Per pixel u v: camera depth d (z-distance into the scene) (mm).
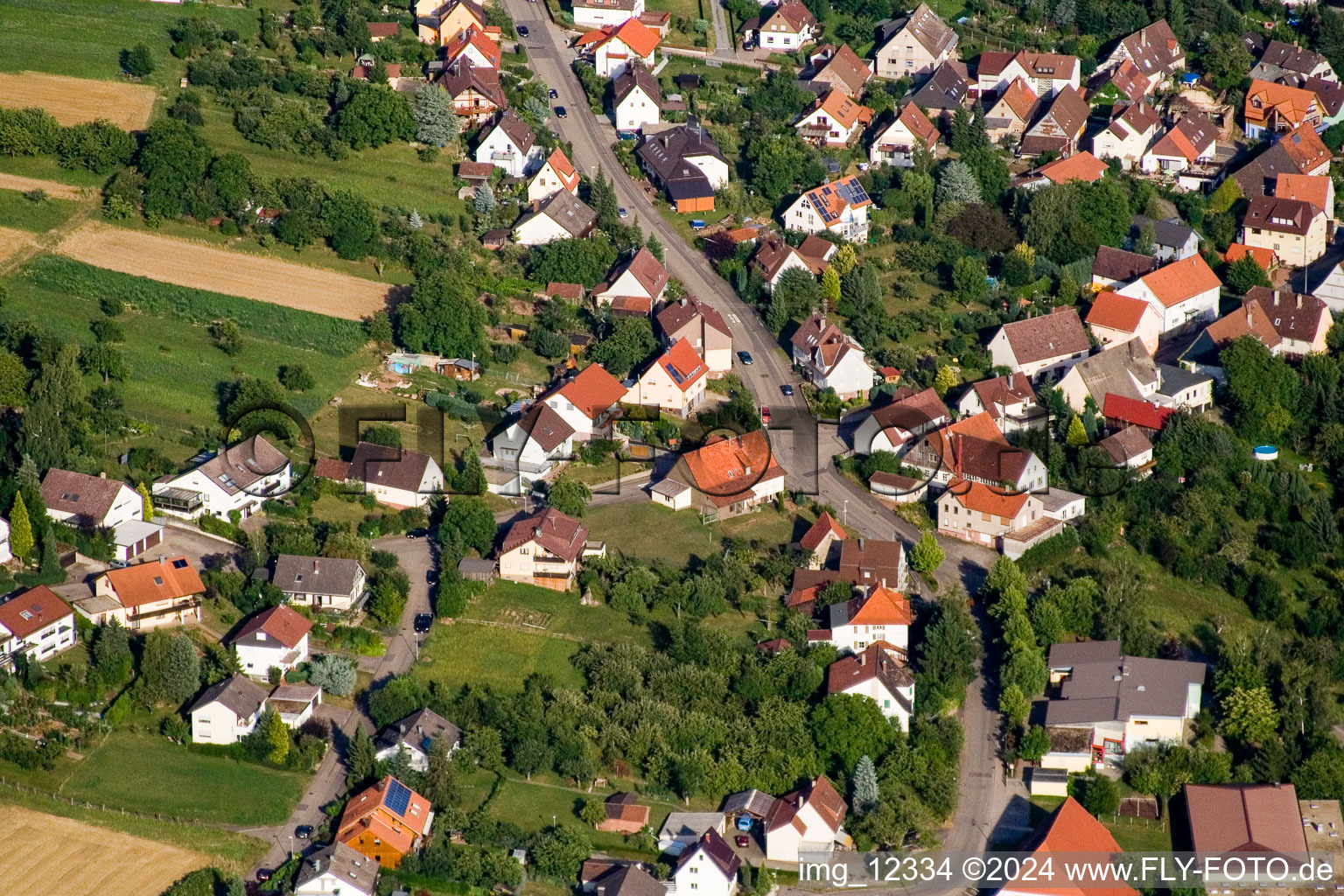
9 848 159500
